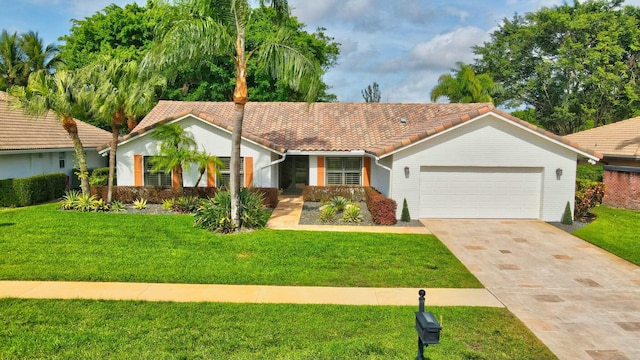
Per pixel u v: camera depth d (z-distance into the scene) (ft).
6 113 79.15
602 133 91.97
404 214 56.03
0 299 28.73
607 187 71.61
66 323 25.25
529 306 29.63
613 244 45.75
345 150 71.20
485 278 35.37
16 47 138.41
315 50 122.83
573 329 26.11
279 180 81.97
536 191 57.93
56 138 81.66
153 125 66.64
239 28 48.29
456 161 56.59
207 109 86.53
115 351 21.97
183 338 23.47
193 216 55.98
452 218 58.18
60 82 57.00
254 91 110.11
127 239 43.83
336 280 33.83
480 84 112.68
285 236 46.60
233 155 48.73
